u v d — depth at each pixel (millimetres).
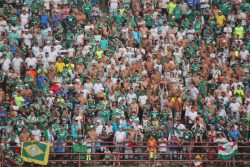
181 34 105562
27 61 100500
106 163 93125
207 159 92938
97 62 100438
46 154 90188
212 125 94375
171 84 98125
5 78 98000
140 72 99750
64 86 97625
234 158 93125
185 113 95625
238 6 110062
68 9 106875
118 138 92562
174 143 92812
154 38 104812
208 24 107688
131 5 109062
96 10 107312
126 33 104500
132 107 95312
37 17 105438
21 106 94875
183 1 109250
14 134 91688
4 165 89688
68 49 102250
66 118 93500
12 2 107562
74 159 92375
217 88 99250
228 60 104000
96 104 95688
